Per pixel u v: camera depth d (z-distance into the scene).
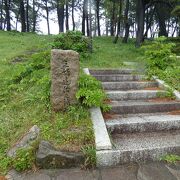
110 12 21.27
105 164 3.51
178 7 12.04
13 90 5.49
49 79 5.12
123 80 6.45
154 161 3.66
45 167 3.39
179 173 3.35
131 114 4.89
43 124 4.10
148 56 7.18
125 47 13.82
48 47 9.34
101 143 3.61
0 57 8.26
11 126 4.19
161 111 5.05
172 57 7.07
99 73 6.76
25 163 3.38
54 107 4.45
